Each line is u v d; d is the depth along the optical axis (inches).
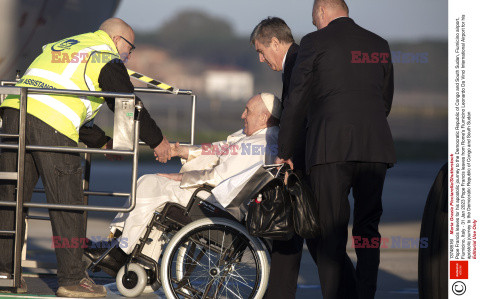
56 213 625.9
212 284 637.3
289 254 624.7
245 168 649.6
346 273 627.8
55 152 619.5
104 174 2504.9
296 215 577.0
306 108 588.4
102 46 639.1
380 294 739.4
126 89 628.7
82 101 632.4
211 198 645.3
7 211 634.8
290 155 606.5
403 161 3575.3
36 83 624.4
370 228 597.9
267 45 669.9
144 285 657.6
